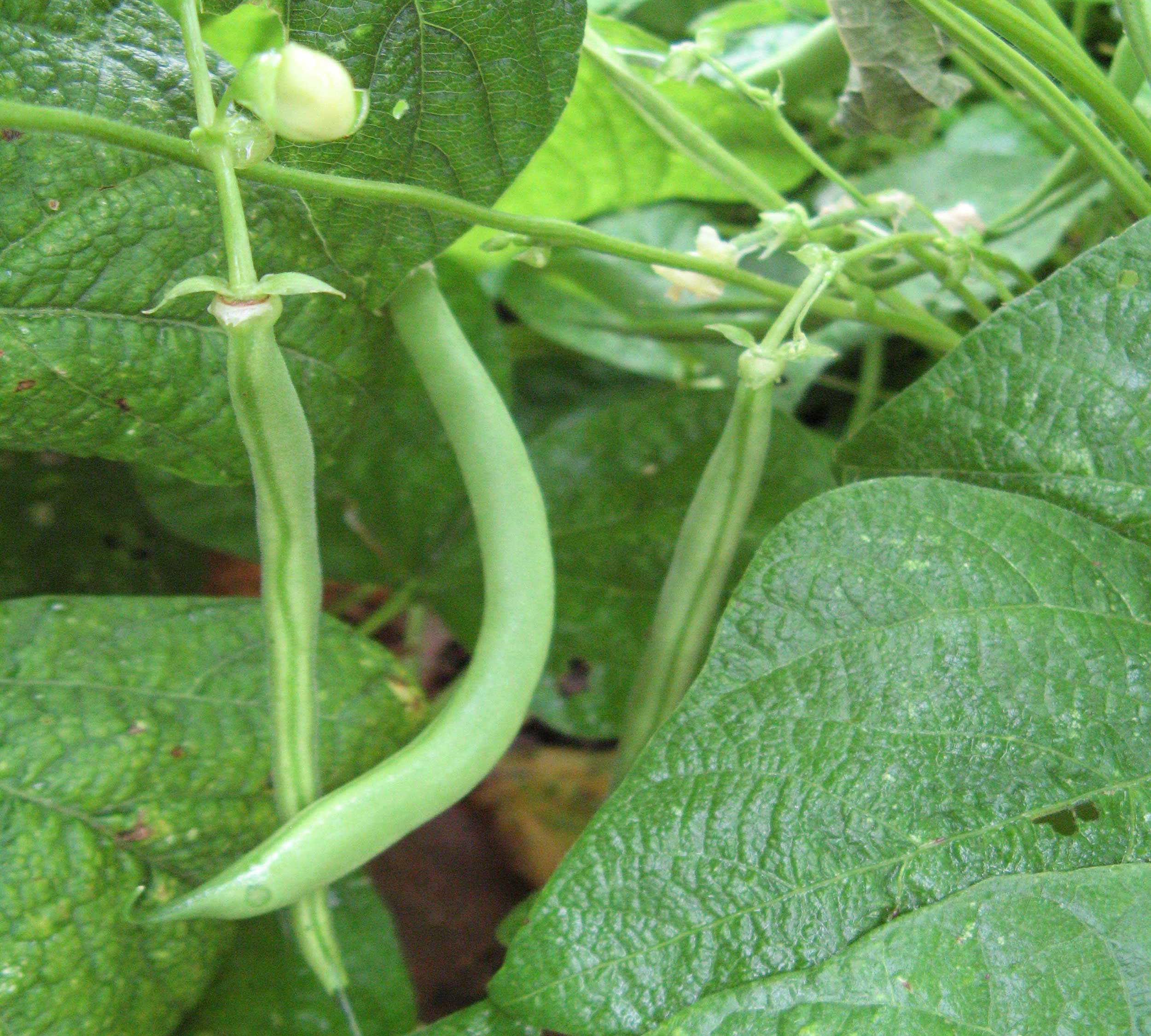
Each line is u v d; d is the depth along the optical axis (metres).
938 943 0.24
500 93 0.27
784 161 0.44
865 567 0.27
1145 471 0.28
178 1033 0.33
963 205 0.36
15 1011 0.28
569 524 0.40
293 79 0.21
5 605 0.31
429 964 0.45
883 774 0.25
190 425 0.29
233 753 0.31
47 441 0.29
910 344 0.50
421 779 0.28
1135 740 0.26
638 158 0.42
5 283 0.27
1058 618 0.26
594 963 0.25
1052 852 0.25
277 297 0.23
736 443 0.29
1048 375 0.28
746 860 0.25
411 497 0.43
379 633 0.57
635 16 0.52
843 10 0.33
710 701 0.26
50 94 0.27
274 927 0.34
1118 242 0.28
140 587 0.45
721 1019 0.24
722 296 0.45
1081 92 0.29
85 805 0.29
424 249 0.29
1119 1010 0.24
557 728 0.39
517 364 0.50
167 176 0.28
